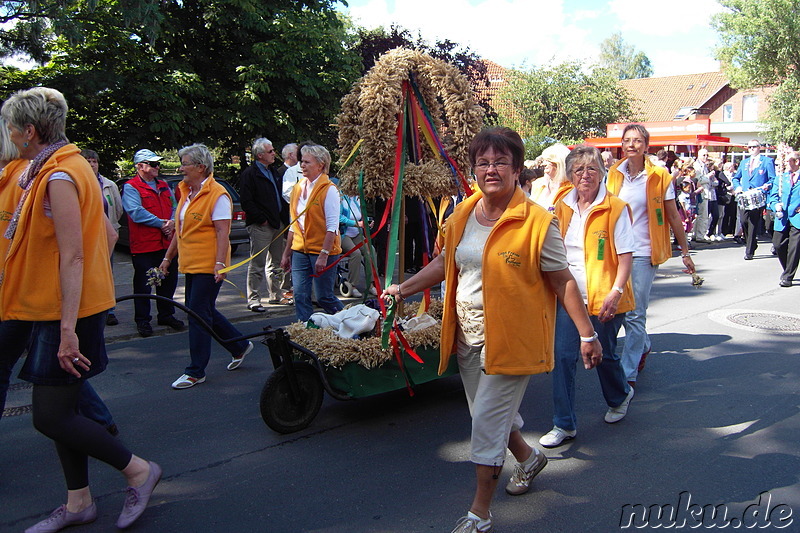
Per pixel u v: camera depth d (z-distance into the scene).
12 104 3.01
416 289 3.34
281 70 15.94
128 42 14.59
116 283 9.77
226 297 8.95
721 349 6.26
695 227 14.84
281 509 3.44
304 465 3.95
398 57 4.73
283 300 8.57
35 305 3.00
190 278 5.32
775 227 9.54
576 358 4.12
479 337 3.05
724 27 31.56
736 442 4.21
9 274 3.05
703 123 20.48
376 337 4.54
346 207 8.60
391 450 4.15
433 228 5.82
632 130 4.96
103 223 3.19
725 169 15.84
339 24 18.67
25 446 4.25
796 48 29.86
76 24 11.23
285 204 8.61
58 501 3.56
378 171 4.70
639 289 4.91
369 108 4.62
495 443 2.99
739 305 8.25
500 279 2.89
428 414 4.74
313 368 4.45
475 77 19.25
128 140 14.84
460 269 3.09
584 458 4.01
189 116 14.99
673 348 6.32
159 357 6.24
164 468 3.92
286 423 4.36
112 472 3.88
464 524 3.04
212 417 4.73
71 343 2.92
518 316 2.89
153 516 3.37
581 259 4.20
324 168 6.05
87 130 15.73
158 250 6.93
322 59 16.78
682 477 3.75
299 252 6.08
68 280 2.93
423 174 4.75
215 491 3.64
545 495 3.56
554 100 30.59
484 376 3.01
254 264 7.96
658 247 4.92
